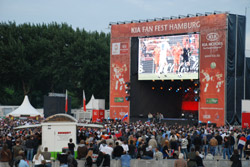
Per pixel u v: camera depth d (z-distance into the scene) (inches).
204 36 2202.3
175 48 2242.9
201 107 2204.7
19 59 3255.4
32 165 879.7
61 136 1079.6
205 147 1197.7
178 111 2524.6
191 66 2191.2
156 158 944.3
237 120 2188.7
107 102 3452.3
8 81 3353.8
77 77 3292.3
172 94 2508.6
